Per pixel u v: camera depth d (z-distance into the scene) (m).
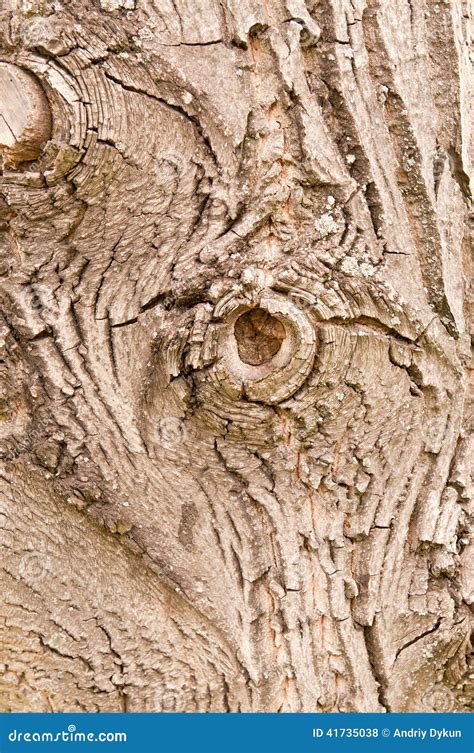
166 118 1.87
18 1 1.86
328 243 1.88
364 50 1.90
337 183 1.88
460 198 1.95
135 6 1.87
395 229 1.91
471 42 1.97
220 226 1.88
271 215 1.88
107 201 1.88
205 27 1.87
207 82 1.87
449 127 1.94
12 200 1.87
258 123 1.87
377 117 1.90
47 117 1.85
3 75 1.85
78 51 1.85
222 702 1.92
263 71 1.87
